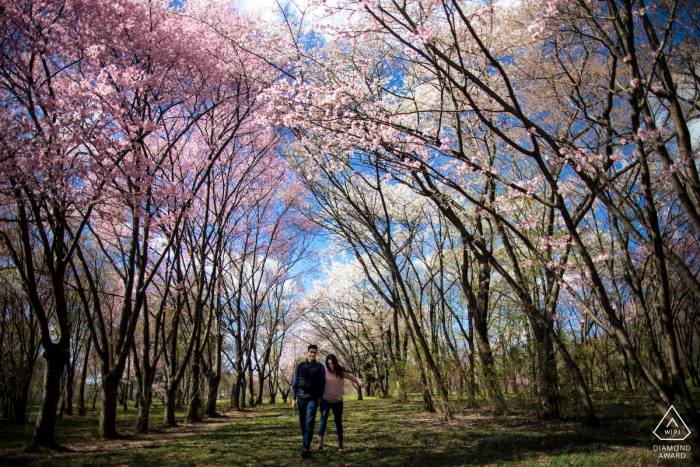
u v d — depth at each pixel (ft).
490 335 38.47
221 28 36.63
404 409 51.42
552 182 17.61
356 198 47.01
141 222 32.53
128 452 24.16
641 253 41.01
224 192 51.01
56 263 27.43
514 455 19.72
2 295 45.11
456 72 31.17
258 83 40.73
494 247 50.72
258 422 43.50
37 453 24.12
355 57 31.50
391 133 22.04
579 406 32.17
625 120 34.01
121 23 30.73
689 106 27.30
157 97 34.58
